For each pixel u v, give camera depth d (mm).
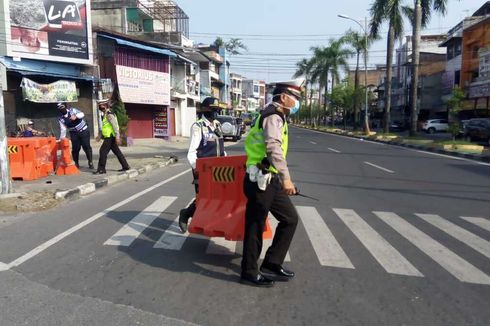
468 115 42344
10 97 20750
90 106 24234
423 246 5926
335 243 5992
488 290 4453
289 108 4289
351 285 4523
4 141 8305
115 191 9969
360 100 52250
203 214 5492
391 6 31875
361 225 7020
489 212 8117
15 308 3887
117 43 26406
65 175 11523
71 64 23156
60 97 21938
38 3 21188
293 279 4664
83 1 22906
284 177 4145
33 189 9125
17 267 4898
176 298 4137
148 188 10422
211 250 5574
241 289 4371
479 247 5922
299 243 5969
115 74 26891
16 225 6715
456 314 3900
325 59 56969
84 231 6402
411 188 10719
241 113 87375
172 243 5852
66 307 3916
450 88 48656
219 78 63906
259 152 4301
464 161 17172
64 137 12055
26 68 21062
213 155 6066
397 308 4004
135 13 34500
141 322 3648
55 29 21906
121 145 24094
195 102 44688
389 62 34188
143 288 4359
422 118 54375
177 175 12945
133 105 30219
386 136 32656
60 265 4984
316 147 24969
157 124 32188
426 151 22172
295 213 4559
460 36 45812
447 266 5141
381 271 4938
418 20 28734
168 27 41812
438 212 8086
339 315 3846
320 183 11445
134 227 6652
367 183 11484
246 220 4449
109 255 5348
